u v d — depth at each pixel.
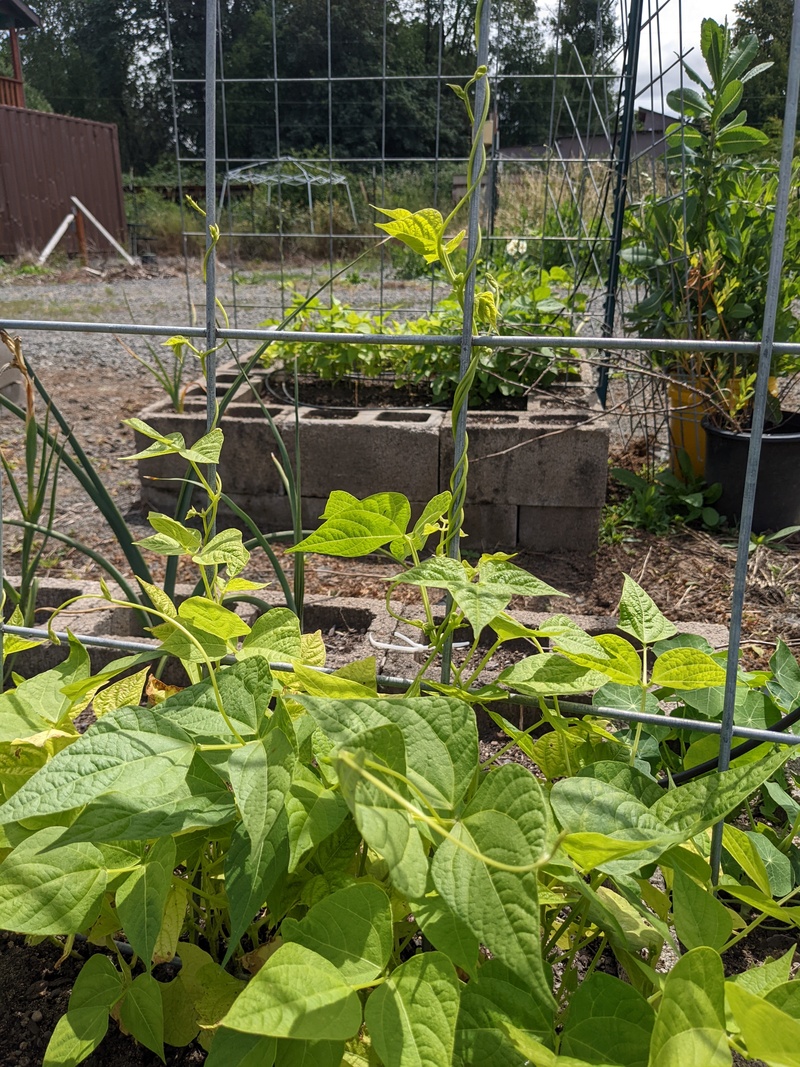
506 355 3.74
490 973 0.80
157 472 3.59
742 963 1.33
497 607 0.87
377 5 21.30
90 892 0.92
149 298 10.70
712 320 3.42
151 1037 0.88
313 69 22.78
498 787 0.77
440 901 0.78
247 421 3.39
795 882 1.41
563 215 6.03
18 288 11.72
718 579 2.96
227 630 1.06
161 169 27.19
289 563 3.11
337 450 3.36
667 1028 0.69
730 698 1.08
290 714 1.12
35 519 1.67
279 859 0.85
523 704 1.19
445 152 22.34
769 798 1.59
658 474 3.69
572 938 1.24
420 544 1.06
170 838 0.92
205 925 1.19
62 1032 0.89
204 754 0.95
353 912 0.79
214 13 1.10
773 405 3.49
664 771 1.62
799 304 6.61
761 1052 0.65
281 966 0.71
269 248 15.47
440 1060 0.68
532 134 15.51
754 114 8.45
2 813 0.78
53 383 6.08
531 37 8.19
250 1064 0.76
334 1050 0.78
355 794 0.66
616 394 5.34
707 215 3.48
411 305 8.72
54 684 1.17
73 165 15.38
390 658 2.14
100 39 29.55
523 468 3.21
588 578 3.03
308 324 4.29
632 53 4.08
